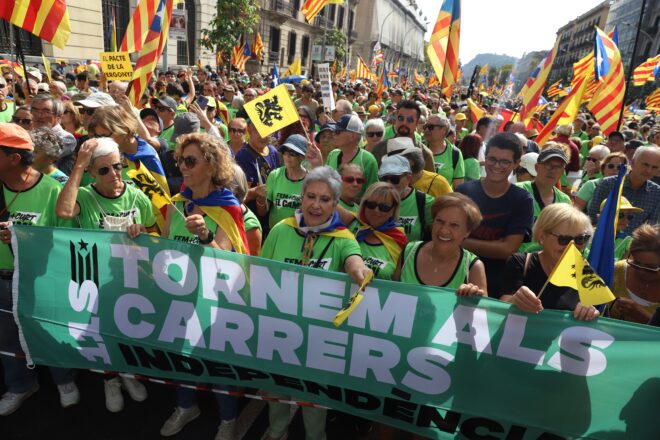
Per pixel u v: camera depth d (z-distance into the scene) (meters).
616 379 2.03
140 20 6.48
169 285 2.49
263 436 2.85
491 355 2.18
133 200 2.98
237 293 2.42
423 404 2.33
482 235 3.15
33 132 3.06
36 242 2.52
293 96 11.04
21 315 2.59
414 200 3.28
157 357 2.59
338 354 2.38
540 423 2.17
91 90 7.21
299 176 3.87
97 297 2.56
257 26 33.94
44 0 4.00
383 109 12.09
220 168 2.52
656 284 2.43
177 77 14.09
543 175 3.65
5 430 2.83
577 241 2.26
